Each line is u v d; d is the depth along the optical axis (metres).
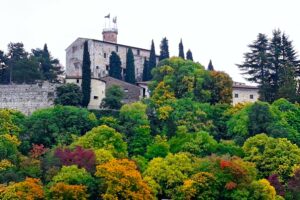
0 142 147.62
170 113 177.12
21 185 122.00
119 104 194.38
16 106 194.38
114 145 151.75
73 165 131.62
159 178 136.38
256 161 147.00
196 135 158.00
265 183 131.38
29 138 161.50
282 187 138.50
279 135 162.62
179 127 169.25
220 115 182.25
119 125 170.50
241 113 173.88
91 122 169.75
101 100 198.00
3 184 128.38
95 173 130.00
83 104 193.12
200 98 190.25
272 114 170.88
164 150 154.75
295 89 196.62
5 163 138.62
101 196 125.75
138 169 141.62
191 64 196.25
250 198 129.25
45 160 141.50
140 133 163.75
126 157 150.12
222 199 130.62
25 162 140.00
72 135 161.25
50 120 165.62
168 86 187.75
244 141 164.25
